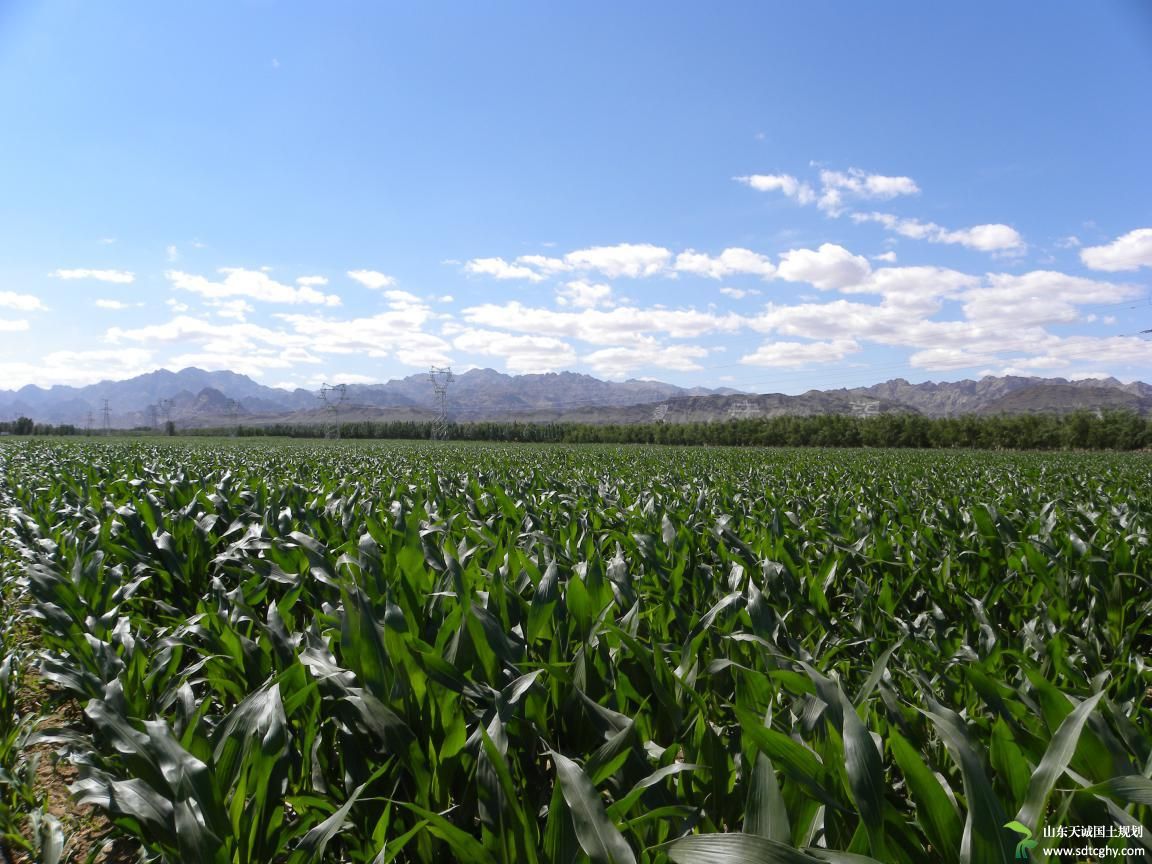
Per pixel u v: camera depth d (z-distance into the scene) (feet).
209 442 198.70
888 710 8.90
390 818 8.71
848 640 14.73
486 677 10.69
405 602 12.67
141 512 21.90
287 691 9.97
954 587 18.15
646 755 8.50
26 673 17.16
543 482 40.86
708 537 20.80
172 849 7.34
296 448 132.16
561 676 9.60
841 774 7.09
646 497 31.91
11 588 22.08
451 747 8.58
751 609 12.51
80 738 10.50
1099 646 14.55
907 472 61.77
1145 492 41.47
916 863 6.55
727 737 10.20
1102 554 18.93
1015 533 21.04
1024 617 17.04
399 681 9.36
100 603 16.94
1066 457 112.68
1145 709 9.87
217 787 7.63
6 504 33.45
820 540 21.84
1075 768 7.54
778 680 10.04
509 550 15.11
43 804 10.05
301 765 9.75
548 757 10.12
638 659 10.52
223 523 24.53
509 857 7.15
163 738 7.84
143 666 12.49
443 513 25.80
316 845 6.98
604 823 6.23
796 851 5.53
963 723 7.48
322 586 16.39
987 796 5.75
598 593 13.28
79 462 58.70
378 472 52.13
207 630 13.01
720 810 8.11
